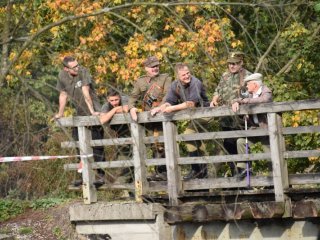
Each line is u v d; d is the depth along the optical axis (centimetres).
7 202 2706
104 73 2584
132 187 1966
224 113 1830
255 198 1914
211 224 1889
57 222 2455
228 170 2492
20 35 1670
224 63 2038
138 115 1927
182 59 2547
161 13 2570
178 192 1911
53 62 1658
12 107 1491
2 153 2145
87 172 2002
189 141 1934
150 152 2184
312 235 1823
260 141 1883
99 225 2009
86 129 1989
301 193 1831
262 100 1825
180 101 1898
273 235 1852
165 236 1919
